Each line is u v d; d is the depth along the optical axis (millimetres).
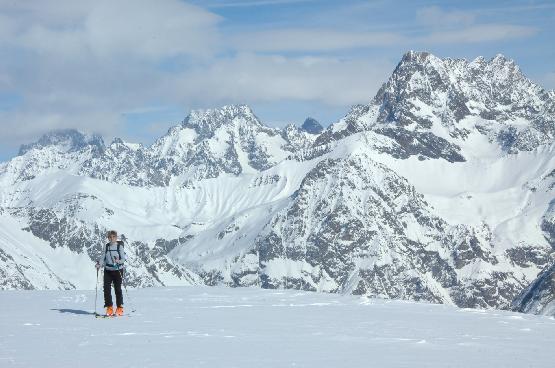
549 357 30094
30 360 27562
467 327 40625
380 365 27359
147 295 63000
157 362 27312
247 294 64188
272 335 35125
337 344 32469
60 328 37094
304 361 27938
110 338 33531
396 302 56625
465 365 27734
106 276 42969
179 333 35312
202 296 61812
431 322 42719
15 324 38719
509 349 32156
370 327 39188
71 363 26969
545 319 46625
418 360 28594
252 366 26797
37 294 62875
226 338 33875
